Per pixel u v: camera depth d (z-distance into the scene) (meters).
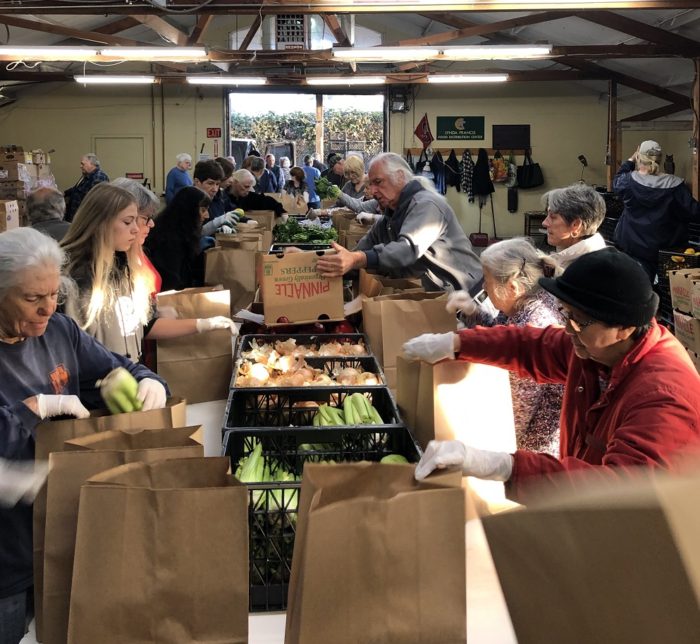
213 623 1.18
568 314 1.52
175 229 3.70
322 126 14.46
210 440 2.21
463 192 14.30
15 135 14.01
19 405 1.51
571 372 1.70
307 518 1.11
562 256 3.26
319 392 2.20
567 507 0.62
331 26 9.68
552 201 3.38
